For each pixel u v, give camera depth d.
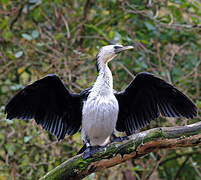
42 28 14.29
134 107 9.82
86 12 14.08
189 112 9.20
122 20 13.98
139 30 13.83
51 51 13.64
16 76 14.03
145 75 9.13
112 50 9.72
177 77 13.18
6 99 13.84
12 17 14.20
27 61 13.03
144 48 12.69
